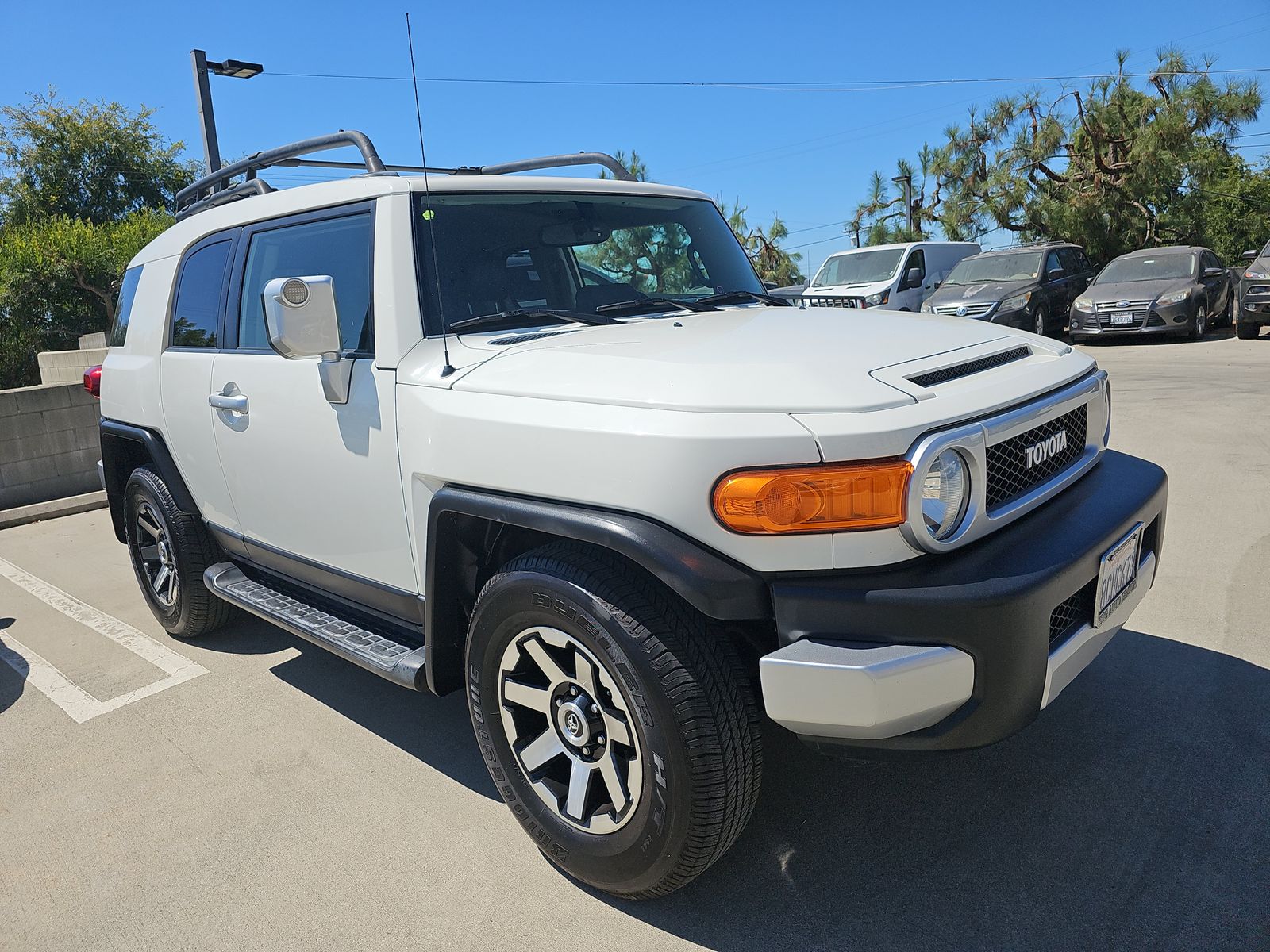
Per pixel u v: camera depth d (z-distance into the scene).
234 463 3.44
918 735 2.01
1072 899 2.24
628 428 2.08
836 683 1.91
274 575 3.60
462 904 2.40
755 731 2.13
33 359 22.08
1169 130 23.97
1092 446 2.68
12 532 7.00
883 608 1.94
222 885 2.55
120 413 4.25
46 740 3.49
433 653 2.63
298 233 3.18
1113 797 2.62
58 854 2.74
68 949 2.34
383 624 3.07
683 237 3.52
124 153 31.06
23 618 4.93
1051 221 25.25
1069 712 3.10
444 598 2.59
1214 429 7.35
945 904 2.26
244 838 2.76
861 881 2.36
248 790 3.03
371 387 2.73
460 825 2.76
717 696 2.05
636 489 2.05
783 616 1.99
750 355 2.28
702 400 2.05
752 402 2.03
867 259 16.30
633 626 2.06
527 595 2.25
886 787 2.76
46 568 5.92
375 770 3.11
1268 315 13.06
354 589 3.06
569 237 3.14
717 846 2.13
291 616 3.28
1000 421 2.16
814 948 2.15
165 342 3.91
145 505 4.21
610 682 2.15
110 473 4.46
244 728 3.47
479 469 2.36
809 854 2.48
